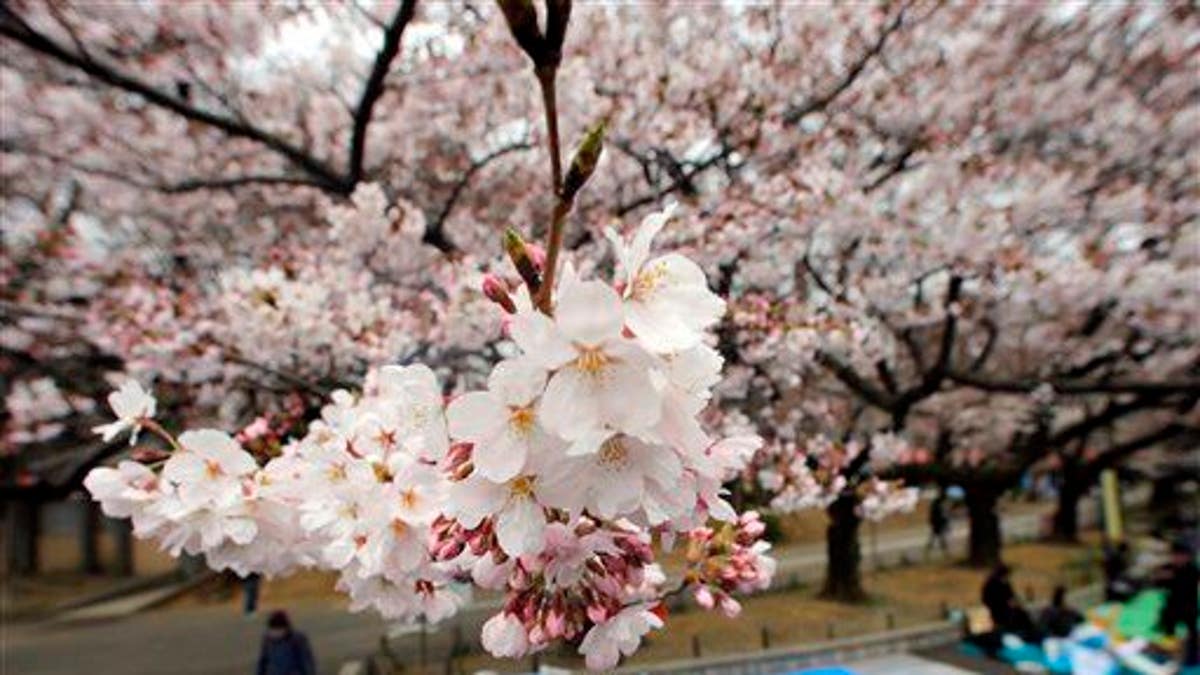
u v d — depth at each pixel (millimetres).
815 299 8328
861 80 9312
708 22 8508
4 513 22672
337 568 2262
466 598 2674
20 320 7789
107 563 25109
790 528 20500
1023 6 9688
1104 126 10867
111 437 2361
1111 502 20469
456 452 1399
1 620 17344
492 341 6273
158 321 6543
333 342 5793
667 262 1298
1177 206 10742
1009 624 11477
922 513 28000
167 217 9219
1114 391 9719
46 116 7602
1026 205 9391
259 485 2289
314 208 9305
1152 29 10570
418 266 7391
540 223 8344
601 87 8078
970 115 10336
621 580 1462
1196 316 10242
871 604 13539
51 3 6270
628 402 1123
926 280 10250
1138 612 12938
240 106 8117
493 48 7617
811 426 9633
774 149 8375
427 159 9422
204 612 17250
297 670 9047
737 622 12492
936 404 15117
